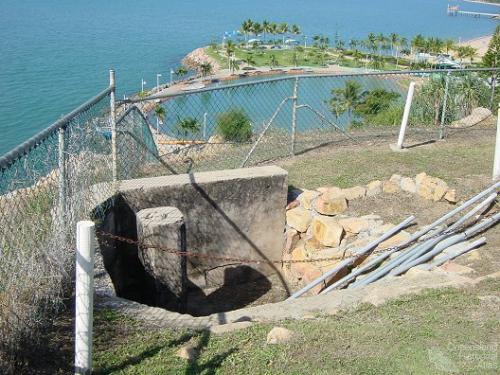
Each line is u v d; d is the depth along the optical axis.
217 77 76.56
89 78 80.75
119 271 7.35
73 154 5.75
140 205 7.69
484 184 8.99
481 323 5.15
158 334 4.98
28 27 144.00
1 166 3.99
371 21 184.38
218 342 4.88
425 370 4.46
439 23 185.00
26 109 62.41
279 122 13.02
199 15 186.88
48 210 5.12
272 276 8.94
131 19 169.12
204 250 8.39
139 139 8.72
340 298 5.91
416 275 6.36
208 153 11.10
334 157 10.63
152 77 82.50
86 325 4.08
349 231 8.24
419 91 14.38
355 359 4.61
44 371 4.30
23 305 4.44
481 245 7.23
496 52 33.25
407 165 10.01
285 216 8.84
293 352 4.71
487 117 13.66
